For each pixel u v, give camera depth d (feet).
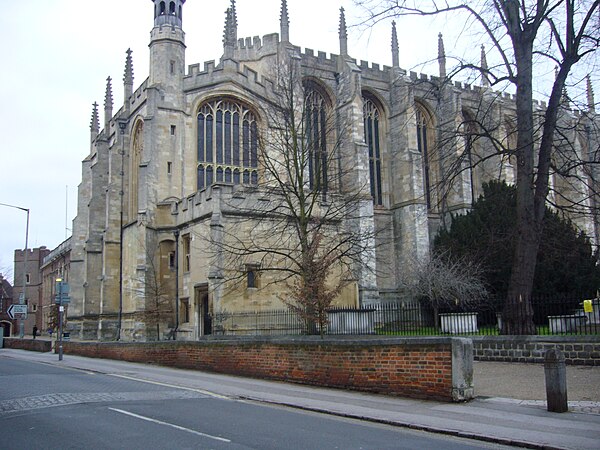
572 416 42.60
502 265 122.11
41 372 80.84
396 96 189.98
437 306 117.91
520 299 77.77
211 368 80.12
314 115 165.58
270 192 105.81
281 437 35.88
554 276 114.62
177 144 144.66
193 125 147.13
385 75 194.49
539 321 97.60
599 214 92.53
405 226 181.68
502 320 78.89
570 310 93.30
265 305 115.44
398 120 188.55
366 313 118.93
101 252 177.88
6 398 52.37
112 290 160.25
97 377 73.97
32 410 45.91
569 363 67.51
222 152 150.41
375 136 193.67
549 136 79.46
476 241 128.88
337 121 147.54
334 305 115.14
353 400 52.06
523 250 79.25
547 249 113.29
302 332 109.91
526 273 78.59
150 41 149.18
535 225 79.71
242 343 74.59
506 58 80.79
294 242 119.75
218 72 149.89
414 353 52.95
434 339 51.39
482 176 197.57
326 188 116.78
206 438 35.04
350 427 40.45
